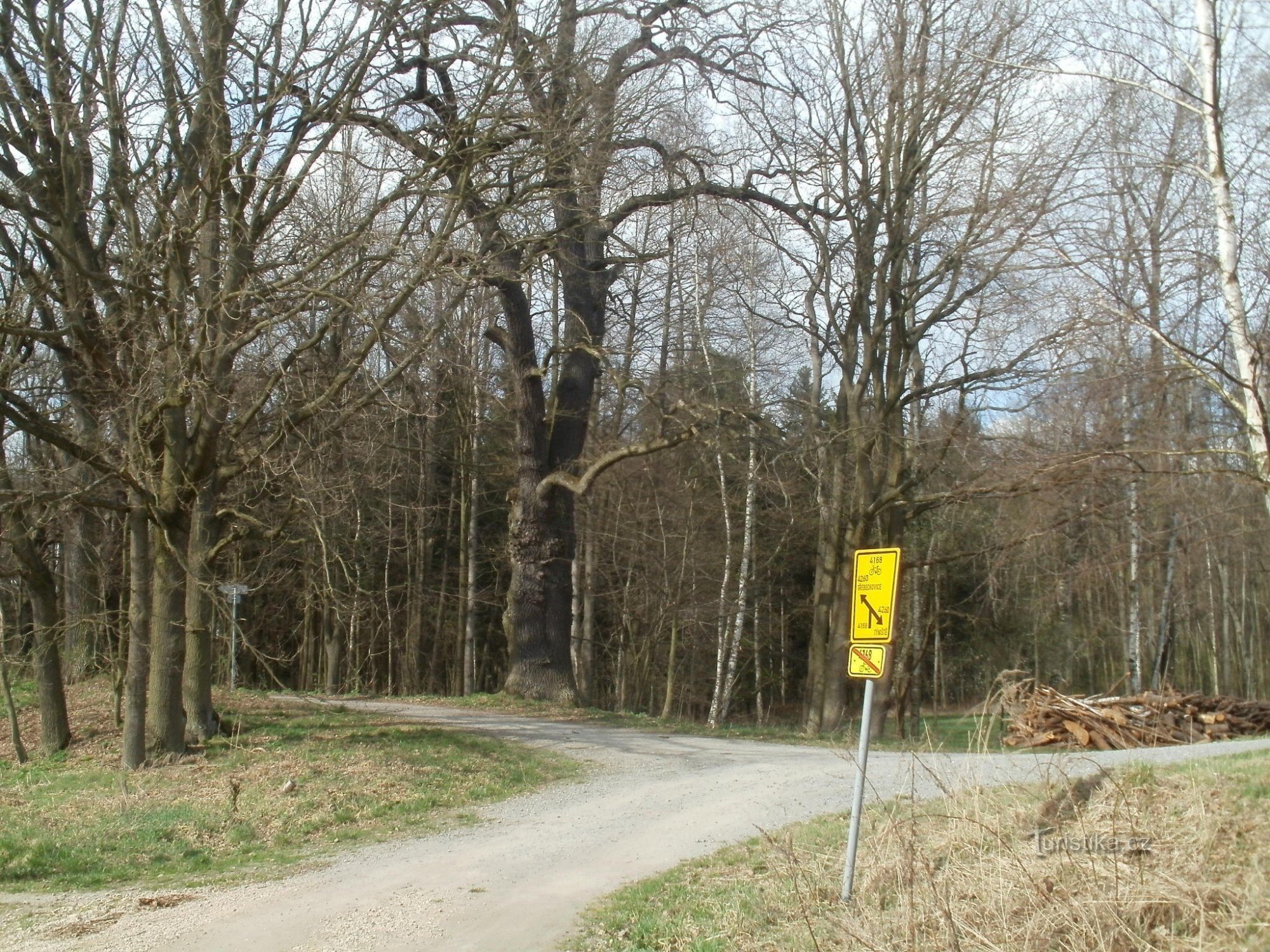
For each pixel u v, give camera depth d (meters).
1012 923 5.98
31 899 8.88
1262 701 21.72
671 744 17.94
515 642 23.52
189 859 10.24
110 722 17.52
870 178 20.69
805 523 27.16
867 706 7.32
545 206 16.62
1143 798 7.46
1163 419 13.43
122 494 17.30
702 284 29.08
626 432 32.91
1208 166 11.30
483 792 13.41
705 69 20.62
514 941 7.32
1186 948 5.33
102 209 14.39
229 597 21.61
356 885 8.98
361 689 33.78
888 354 21.89
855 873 7.70
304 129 14.06
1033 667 34.47
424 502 31.81
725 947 6.81
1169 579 22.27
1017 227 17.03
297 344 15.22
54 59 13.48
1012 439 17.19
